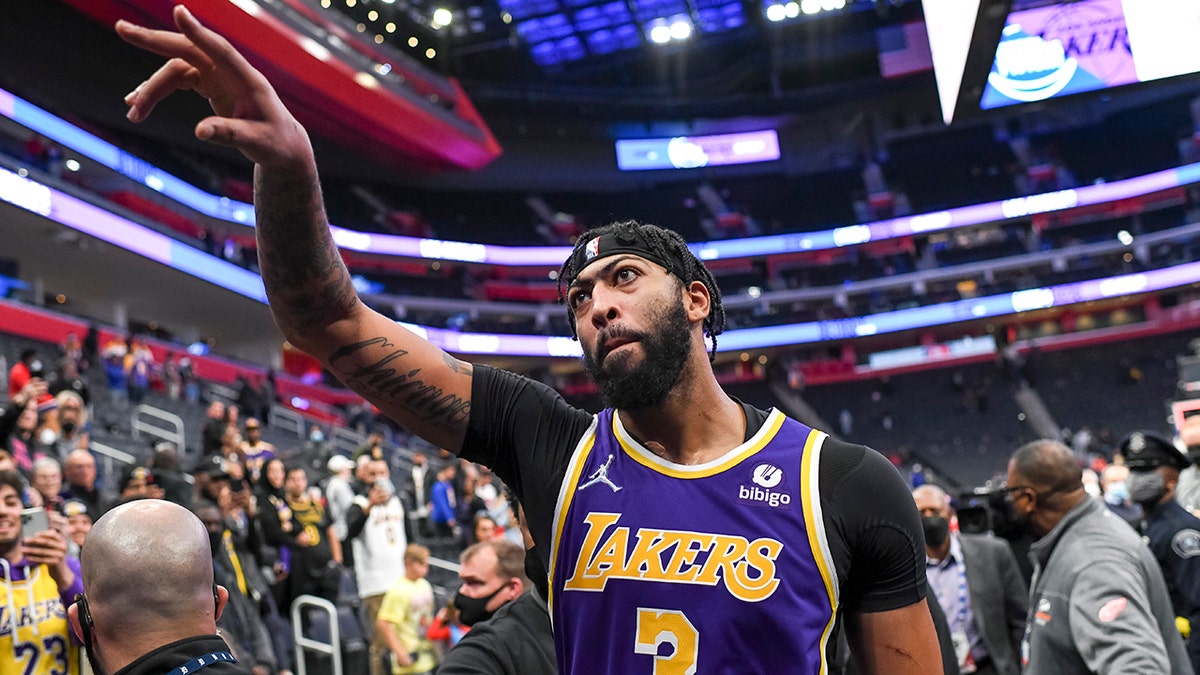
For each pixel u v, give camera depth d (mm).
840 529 1512
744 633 1429
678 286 1633
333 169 32219
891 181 38406
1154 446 3727
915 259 37719
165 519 1971
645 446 1602
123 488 5586
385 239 33125
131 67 23641
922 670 1534
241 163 29219
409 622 7004
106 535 1922
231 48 1398
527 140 34656
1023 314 34688
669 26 31969
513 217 37656
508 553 3307
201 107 25266
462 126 31344
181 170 26891
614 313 1574
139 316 27688
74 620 1931
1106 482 7078
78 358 15422
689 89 35875
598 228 1711
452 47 32969
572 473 1617
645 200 38531
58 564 3656
